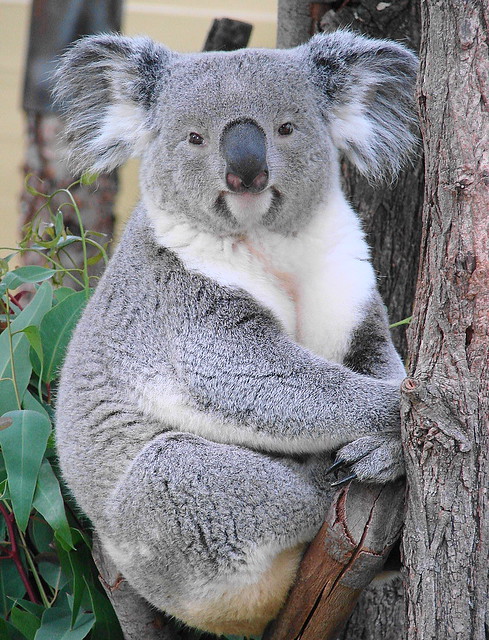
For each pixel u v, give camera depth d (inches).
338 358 217.0
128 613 218.8
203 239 213.8
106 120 237.3
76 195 386.9
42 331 247.6
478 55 160.9
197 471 194.5
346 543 175.2
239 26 322.0
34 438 218.7
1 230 634.8
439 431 160.4
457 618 163.2
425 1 168.7
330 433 192.1
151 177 220.5
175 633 227.5
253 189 204.2
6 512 239.9
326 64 229.0
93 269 370.9
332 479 198.4
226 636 237.6
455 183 161.5
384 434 183.5
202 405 201.6
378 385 193.6
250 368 200.1
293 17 296.4
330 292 217.6
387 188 282.7
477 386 160.2
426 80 167.2
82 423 214.8
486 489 161.0
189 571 196.4
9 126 673.6
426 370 164.4
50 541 237.5
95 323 219.0
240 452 197.2
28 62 392.8
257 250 217.2
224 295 206.5
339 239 221.1
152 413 207.0
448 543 163.3
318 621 185.9
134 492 198.1
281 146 211.0
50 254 271.7
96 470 210.8
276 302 214.2
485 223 159.9
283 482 195.3
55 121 389.4
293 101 212.7
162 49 234.5
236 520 193.3
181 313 207.6
